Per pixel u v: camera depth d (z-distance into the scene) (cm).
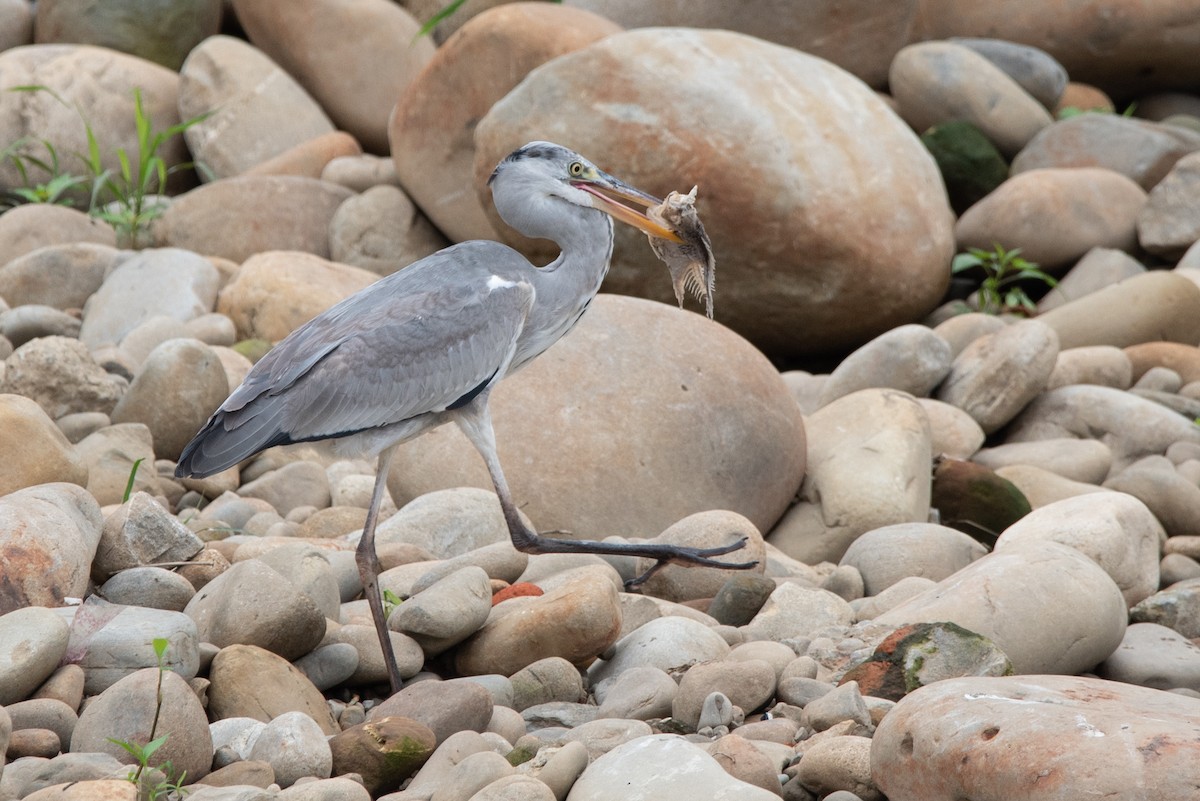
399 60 2098
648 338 1182
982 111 1981
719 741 656
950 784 579
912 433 1173
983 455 1300
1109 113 2162
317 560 852
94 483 1091
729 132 1531
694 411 1141
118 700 662
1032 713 578
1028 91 2161
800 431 1189
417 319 836
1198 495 1170
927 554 999
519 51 1689
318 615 784
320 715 735
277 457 1280
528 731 751
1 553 773
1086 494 1017
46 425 966
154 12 2183
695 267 912
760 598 914
